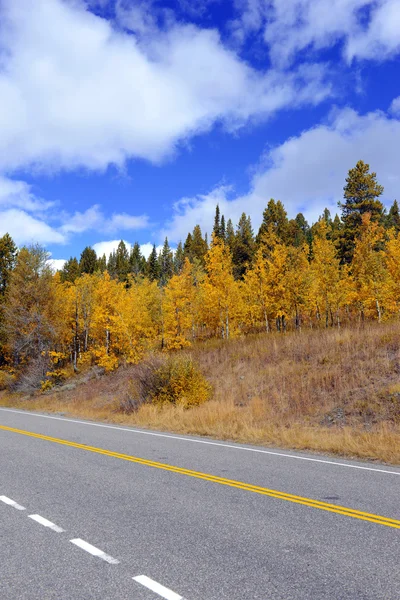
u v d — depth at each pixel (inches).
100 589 136.6
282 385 685.9
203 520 200.1
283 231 2797.7
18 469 308.7
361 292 1183.6
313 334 883.4
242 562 155.2
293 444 405.1
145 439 446.6
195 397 675.4
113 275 3174.2
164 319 1179.9
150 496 239.3
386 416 495.2
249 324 1445.6
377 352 679.7
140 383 746.8
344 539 176.2
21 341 1263.5
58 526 193.5
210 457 349.4
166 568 150.8
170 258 3533.5
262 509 215.8
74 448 393.4
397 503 224.5
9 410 874.8
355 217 1941.4
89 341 1550.2
